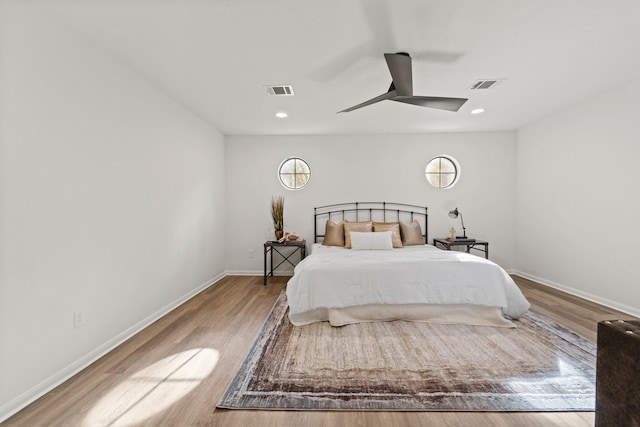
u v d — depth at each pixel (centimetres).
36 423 154
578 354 223
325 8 185
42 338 181
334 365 210
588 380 190
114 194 244
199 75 278
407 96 246
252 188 504
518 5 184
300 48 232
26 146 173
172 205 335
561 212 393
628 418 117
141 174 279
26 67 174
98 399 173
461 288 284
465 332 265
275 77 283
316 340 250
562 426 151
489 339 250
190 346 241
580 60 255
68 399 173
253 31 209
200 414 160
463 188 496
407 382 189
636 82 296
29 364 173
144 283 283
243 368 206
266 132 487
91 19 192
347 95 329
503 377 194
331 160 505
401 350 231
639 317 295
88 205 218
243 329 276
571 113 373
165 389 183
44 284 183
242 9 184
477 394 176
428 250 404
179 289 350
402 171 502
